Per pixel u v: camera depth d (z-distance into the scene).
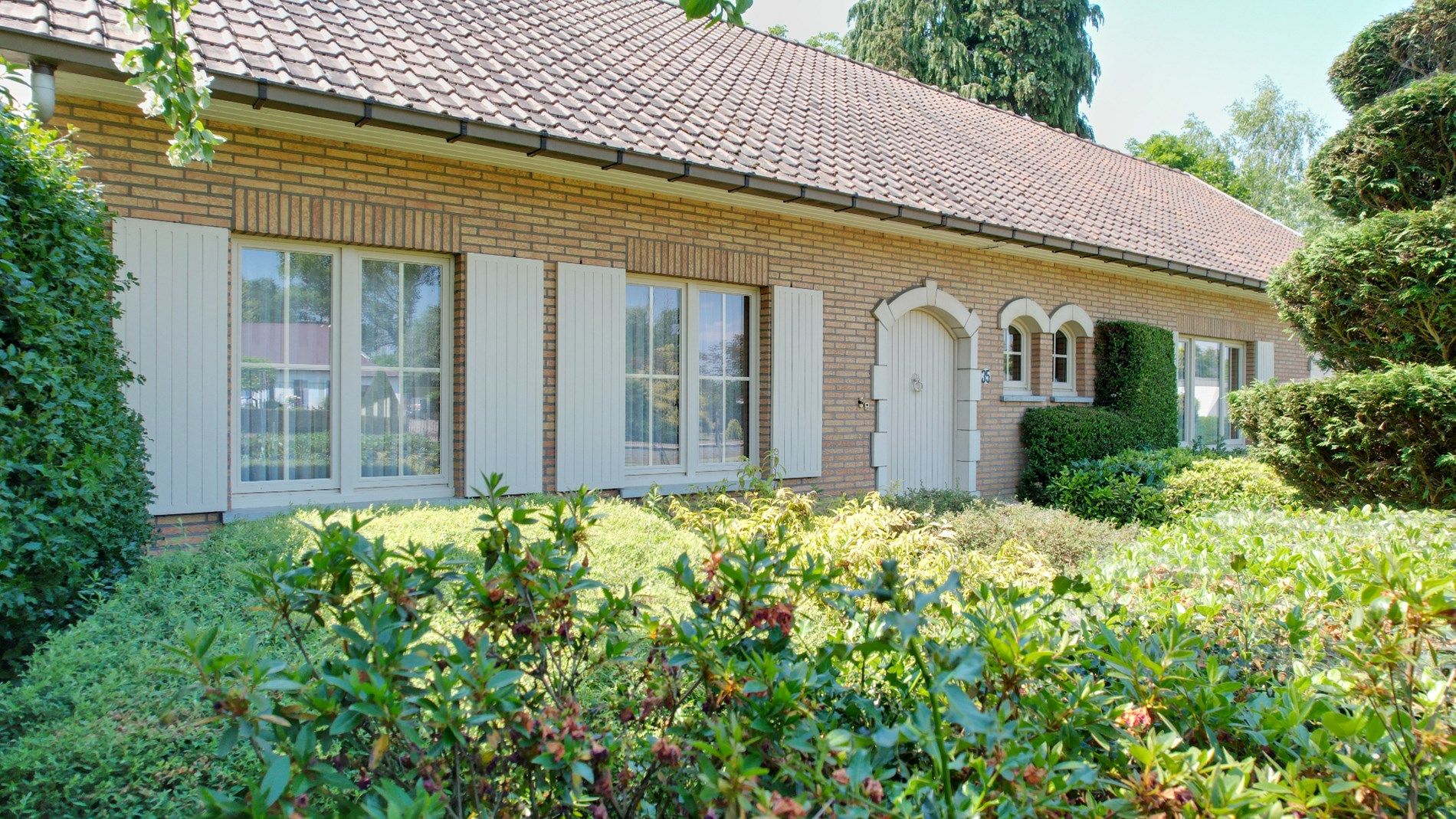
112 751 2.57
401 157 6.93
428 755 1.82
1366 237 8.67
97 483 4.14
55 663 3.10
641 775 2.15
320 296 6.88
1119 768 2.00
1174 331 14.07
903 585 2.11
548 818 1.98
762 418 9.19
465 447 7.23
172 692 2.85
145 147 5.96
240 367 6.52
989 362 11.33
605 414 7.96
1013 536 7.25
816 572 2.21
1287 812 1.72
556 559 2.16
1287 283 9.54
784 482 9.24
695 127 8.48
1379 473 7.95
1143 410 12.55
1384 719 1.97
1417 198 9.50
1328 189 10.19
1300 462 8.56
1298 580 2.98
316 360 6.86
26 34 5.05
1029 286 11.77
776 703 1.86
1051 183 13.19
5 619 3.80
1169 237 13.53
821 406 9.49
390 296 7.16
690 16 3.28
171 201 6.05
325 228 6.61
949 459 11.19
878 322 10.00
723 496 6.86
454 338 7.38
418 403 7.31
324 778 1.71
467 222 7.22
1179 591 3.21
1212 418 15.41
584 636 2.23
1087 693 2.08
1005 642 1.93
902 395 10.61
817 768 1.61
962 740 1.70
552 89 7.80
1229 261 14.01
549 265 7.65
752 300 9.23
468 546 4.66
